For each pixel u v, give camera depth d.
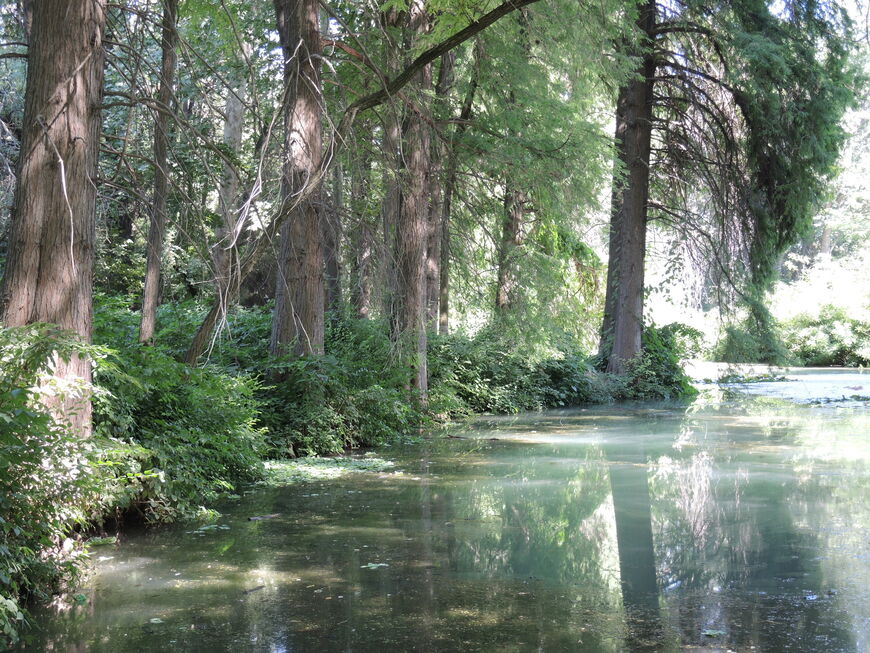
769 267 23.50
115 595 5.46
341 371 13.09
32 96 6.47
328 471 10.85
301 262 13.15
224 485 9.01
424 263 16.42
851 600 5.21
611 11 15.48
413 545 6.78
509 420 18.31
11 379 5.47
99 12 6.75
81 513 6.23
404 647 4.46
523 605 5.19
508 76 16.08
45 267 6.36
